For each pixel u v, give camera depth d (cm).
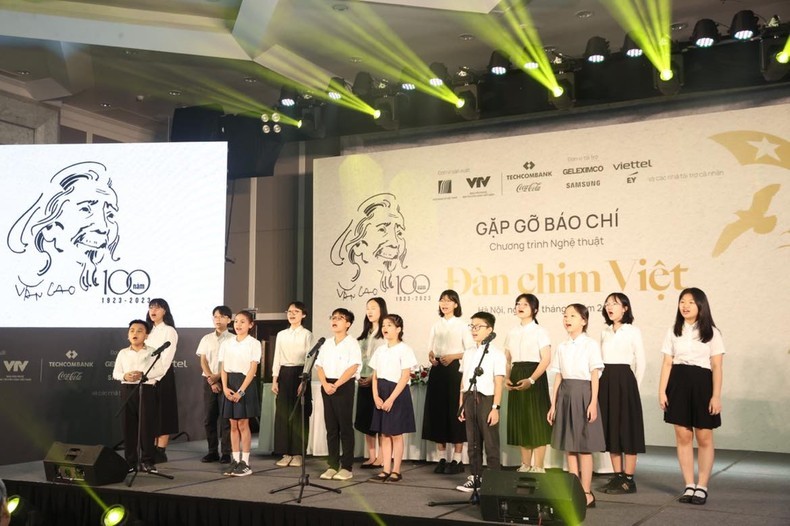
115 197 877
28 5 782
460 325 671
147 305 862
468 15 788
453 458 663
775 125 815
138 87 1000
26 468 715
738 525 463
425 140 1009
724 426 812
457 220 956
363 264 1002
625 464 577
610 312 588
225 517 549
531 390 604
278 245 1124
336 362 641
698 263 836
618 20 803
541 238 910
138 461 624
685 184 848
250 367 669
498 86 853
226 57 853
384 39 855
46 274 863
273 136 1023
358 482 616
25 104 983
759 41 753
